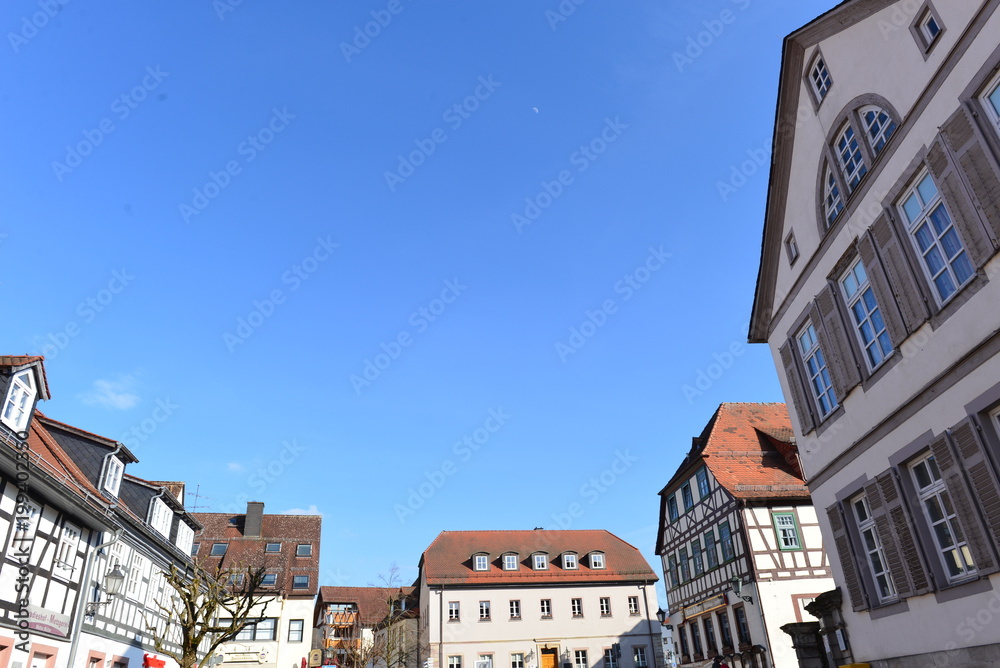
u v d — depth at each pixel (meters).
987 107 8.12
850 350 10.99
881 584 10.73
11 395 14.62
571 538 47.00
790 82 12.54
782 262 13.39
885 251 9.91
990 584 8.13
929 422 9.10
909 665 9.78
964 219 8.31
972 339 8.30
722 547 25.12
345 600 46.47
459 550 44.47
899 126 9.50
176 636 24.64
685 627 28.31
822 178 11.76
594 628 41.41
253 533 40.56
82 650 16.97
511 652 39.97
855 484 10.96
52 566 15.39
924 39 9.17
